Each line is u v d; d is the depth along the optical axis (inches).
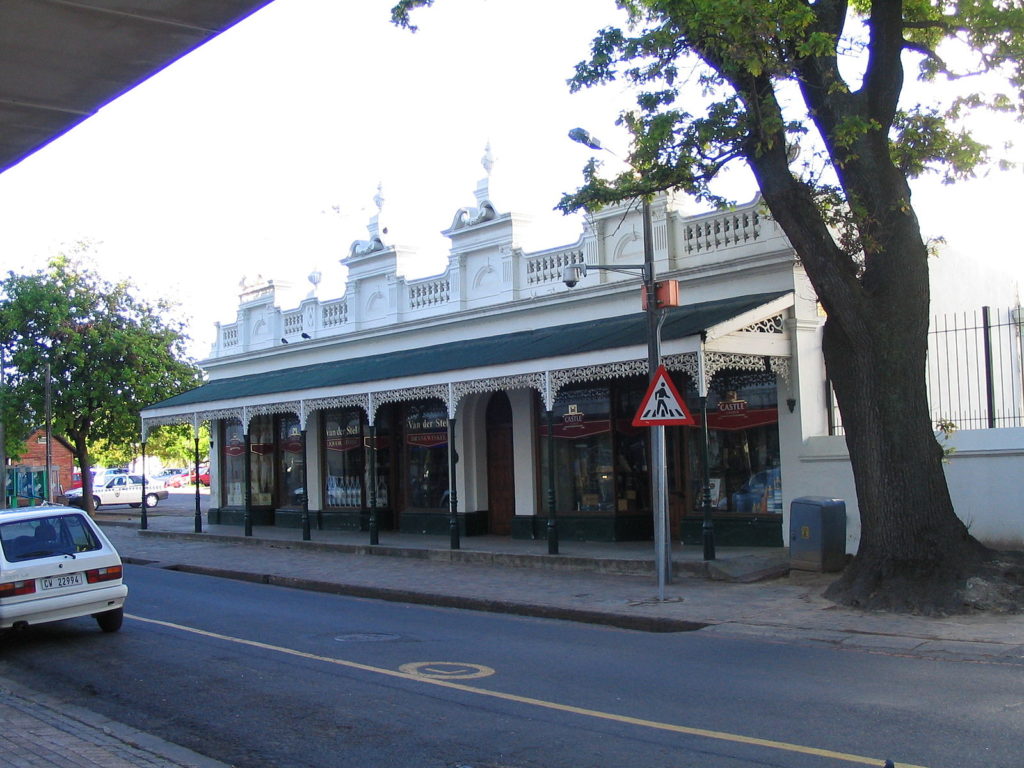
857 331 481.4
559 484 806.5
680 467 730.2
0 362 1339.8
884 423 476.4
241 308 1186.6
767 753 251.9
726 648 408.8
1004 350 765.3
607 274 764.0
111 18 215.8
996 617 433.1
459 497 887.1
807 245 489.1
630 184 536.4
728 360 622.5
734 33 441.7
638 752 258.2
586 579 617.3
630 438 768.3
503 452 880.3
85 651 437.1
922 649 385.7
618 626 488.1
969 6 500.1
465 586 613.6
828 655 384.5
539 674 364.2
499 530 882.1
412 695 334.0
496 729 287.1
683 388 724.0
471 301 888.3
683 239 717.9
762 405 668.7
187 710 325.4
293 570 735.7
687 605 508.1
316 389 880.9
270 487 1146.7
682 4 455.8
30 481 1649.9
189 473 2657.5
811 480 632.4
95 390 1342.3
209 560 833.5
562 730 283.4
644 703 312.8
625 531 759.7
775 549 649.0
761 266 657.6
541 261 824.3
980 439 558.9
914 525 468.4
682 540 719.1
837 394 500.7
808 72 503.8
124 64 239.8
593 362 642.8
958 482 567.5
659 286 577.3
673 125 505.0
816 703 303.9
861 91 493.7
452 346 879.1
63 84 250.7
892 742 257.6
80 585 456.1
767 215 618.2
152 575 767.1
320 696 337.4
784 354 640.4
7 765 251.0
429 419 928.3
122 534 1133.7
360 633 470.9
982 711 287.0
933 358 697.6
